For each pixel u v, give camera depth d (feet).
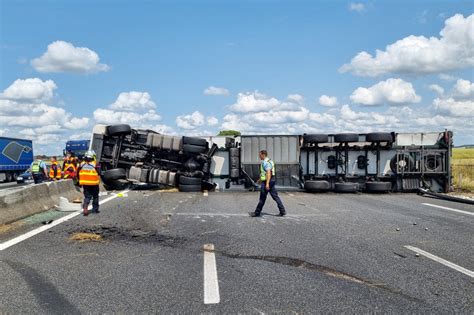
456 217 40.40
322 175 69.15
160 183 69.36
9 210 35.65
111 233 30.99
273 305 16.52
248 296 17.53
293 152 67.82
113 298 17.34
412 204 51.39
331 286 18.90
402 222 36.91
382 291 18.29
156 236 30.01
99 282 19.44
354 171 69.05
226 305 16.52
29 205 39.78
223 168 70.18
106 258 23.80
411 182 67.82
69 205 43.19
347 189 66.28
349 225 35.09
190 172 68.80
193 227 33.73
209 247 26.53
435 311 16.02
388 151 68.64
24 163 125.70
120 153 71.72
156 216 39.50
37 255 24.49
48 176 84.38
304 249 26.00
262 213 42.29
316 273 20.93
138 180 69.21
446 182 67.87
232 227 33.86
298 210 44.80
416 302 16.97
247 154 68.03
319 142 67.51
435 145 68.33
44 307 16.42
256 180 68.49
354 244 27.55
